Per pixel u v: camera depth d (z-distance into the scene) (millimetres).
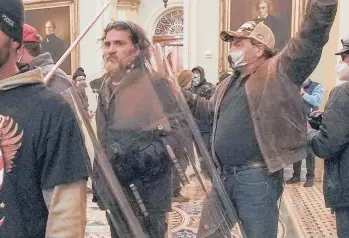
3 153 1369
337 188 2539
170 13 12422
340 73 2977
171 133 1886
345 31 6824
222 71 8812
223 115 2467
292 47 2232
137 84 1882
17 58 1453
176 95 1962
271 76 2326
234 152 2383
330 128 2447
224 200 2145
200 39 8969
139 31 2025
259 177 2346
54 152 1399
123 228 1810
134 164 1805
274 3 8344
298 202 5492
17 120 1382
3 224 1363
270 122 2311
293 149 2316
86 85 1884
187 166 1946
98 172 1739
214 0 8867
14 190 1376
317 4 2086
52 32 10680
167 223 1908
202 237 1976
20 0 1429
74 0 10461
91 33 9836
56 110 1411
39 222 1419
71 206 1403
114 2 5750
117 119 1820
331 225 4551
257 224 2324
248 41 2436
